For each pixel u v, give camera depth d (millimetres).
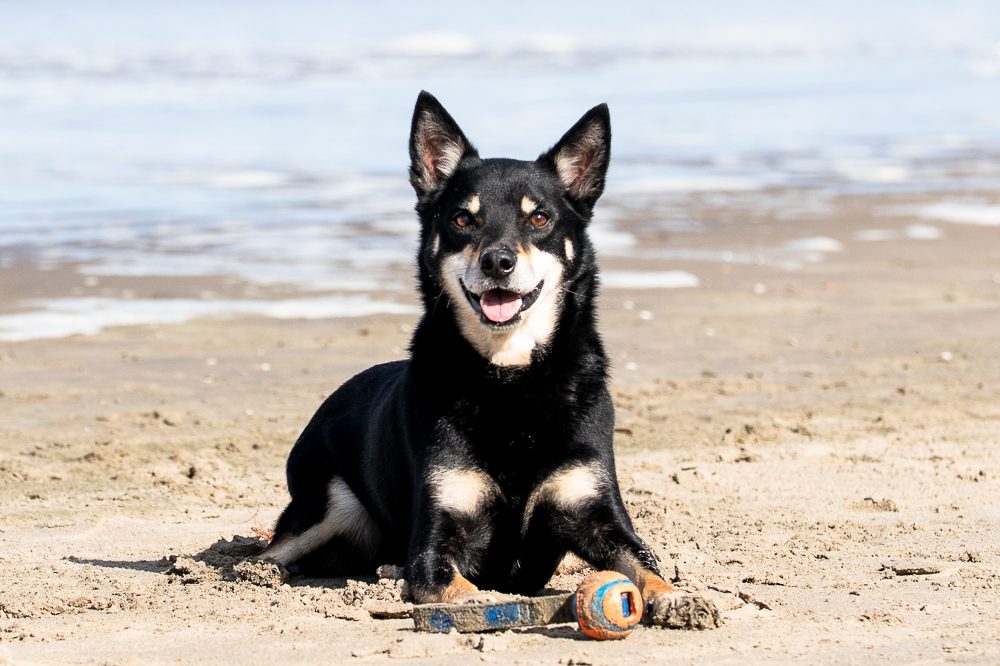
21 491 8641
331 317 14141
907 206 21750
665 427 10328
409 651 5047
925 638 5172
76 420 10422
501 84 42875
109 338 13148
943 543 7074
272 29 63312
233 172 24969
